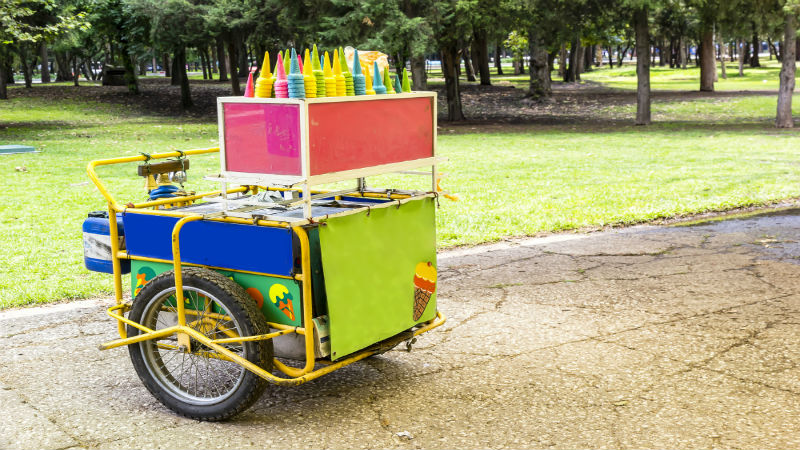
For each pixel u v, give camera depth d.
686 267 7.60
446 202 11.52
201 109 38.59
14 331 5.84
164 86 50.56
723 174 14.20
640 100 27.84
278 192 5.02
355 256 4.15
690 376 4.76
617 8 27.11
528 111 35.91
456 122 31.31
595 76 65.88
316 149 3.85
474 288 6.94
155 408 4.41
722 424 4.08
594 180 13.73
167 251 4.38
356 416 4.25
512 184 13.37
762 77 57.53
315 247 4.10
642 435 3.96
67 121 32.03
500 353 5.24
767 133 22.72
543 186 13.07
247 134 3.96
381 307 4.37
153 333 4.21
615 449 3.81
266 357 4.00
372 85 4.31
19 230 9.79
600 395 4.49
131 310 4.37
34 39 23.20
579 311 6.18
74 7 27.41
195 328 4.26
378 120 4.20
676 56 79.75
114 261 4.61
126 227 4.53
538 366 4.98
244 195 5.20
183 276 4.11
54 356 5.29
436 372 4.91
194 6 34.50
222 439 4.00
